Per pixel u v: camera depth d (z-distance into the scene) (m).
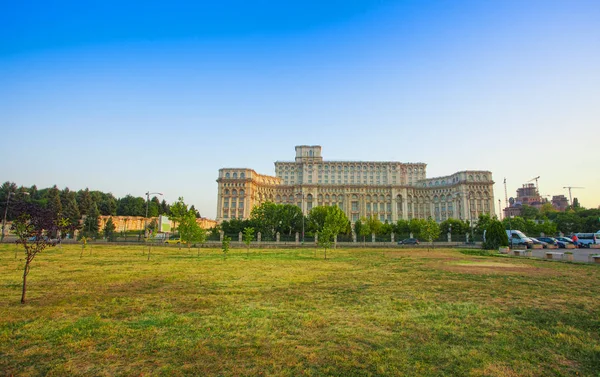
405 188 154.00
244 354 7.72
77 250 44.09
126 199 146.38
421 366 7.09
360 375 6.68
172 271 22.31
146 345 8.27
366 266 26.06
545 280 18.36
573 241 54.19
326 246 37.19
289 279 18.73
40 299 13.28
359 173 170.38
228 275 20.34
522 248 51.94
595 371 6.91
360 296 13.98
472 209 143.25
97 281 17.80
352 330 9.44
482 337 8.90
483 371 6.88
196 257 34.78
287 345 8.29
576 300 13.22
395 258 34.41
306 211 152.12
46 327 9.62
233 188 148.38
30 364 7.19
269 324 9.96
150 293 14.58
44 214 13.46
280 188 156.88
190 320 10.36
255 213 88.69
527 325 9.91
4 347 8.12
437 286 16.44
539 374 6.77
